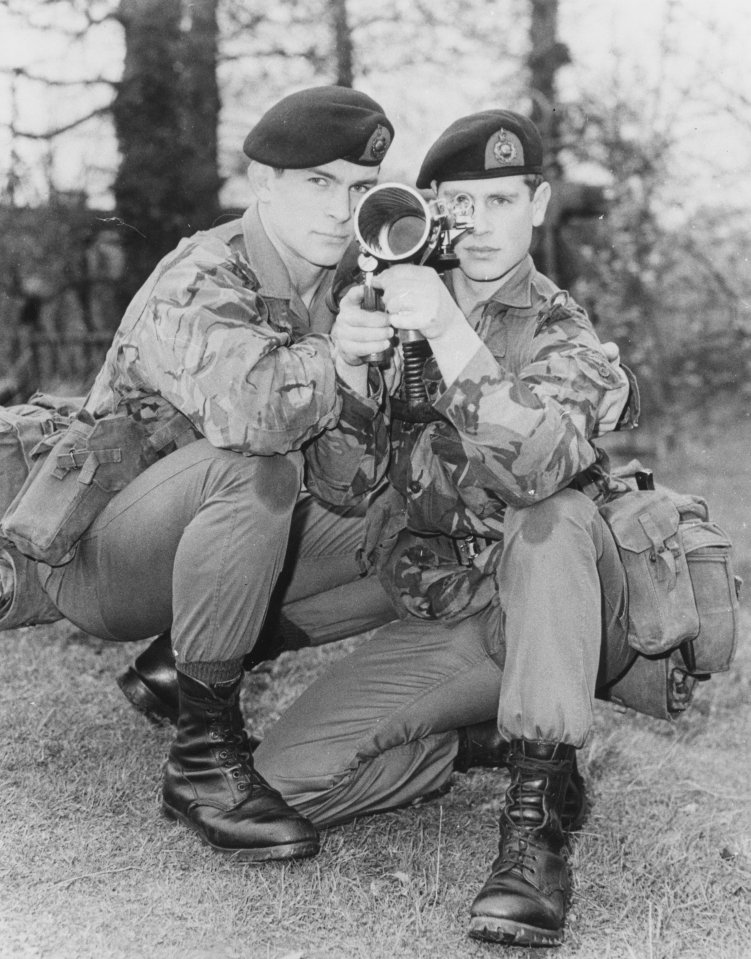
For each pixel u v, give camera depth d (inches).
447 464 95.9
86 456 99.8
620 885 95.7
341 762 99.1
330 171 99.0
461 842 103.0
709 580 100.5
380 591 116.5
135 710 127.9
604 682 102.7
